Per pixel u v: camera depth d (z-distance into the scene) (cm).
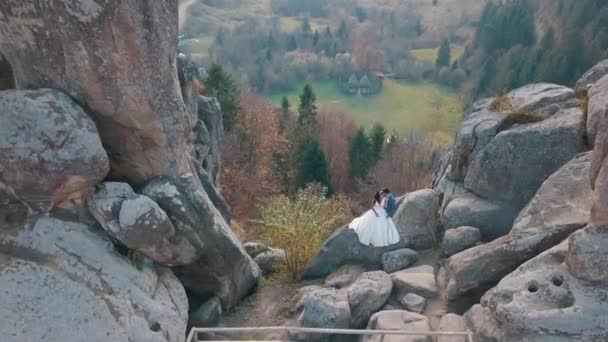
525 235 884
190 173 938
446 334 805
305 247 1198
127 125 831
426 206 1157
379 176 3647
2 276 734
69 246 788
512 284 775
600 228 724
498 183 1072
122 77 777
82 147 755
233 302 1086
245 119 3534
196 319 996
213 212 954
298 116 4166
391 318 902
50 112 741
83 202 818
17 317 704
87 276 772
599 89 1062
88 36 732
